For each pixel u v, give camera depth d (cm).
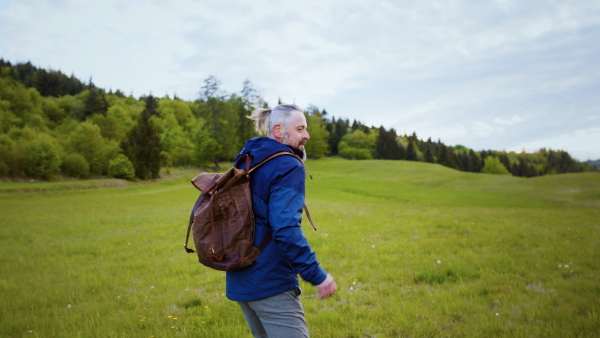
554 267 644
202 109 8412
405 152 13125
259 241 217
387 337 376
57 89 14288
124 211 2139
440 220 1327
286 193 208
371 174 7600
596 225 1180
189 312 460
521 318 417
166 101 14175
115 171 6291
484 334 375
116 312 466
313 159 11356
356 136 13950
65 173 6356
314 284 204
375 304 482
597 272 610
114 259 825
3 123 8331
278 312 217
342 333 384
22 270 731
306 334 225
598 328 380
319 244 894
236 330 389
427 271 607
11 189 4269
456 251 793
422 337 375
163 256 843
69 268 738
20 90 10362
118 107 11169
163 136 9294
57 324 425
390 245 857
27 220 1681
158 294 544
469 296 495
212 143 8188
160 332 398
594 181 4481
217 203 212
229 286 228
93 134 6956
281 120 245
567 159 15600
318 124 11975
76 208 2388
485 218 1356
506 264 662
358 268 668
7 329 412
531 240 892
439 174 6912
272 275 215
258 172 221
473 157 13938
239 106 9175
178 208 2361
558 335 367
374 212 1778
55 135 8925
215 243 210
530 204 3416
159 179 6881
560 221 1273
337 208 2086
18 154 5725
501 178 5769
